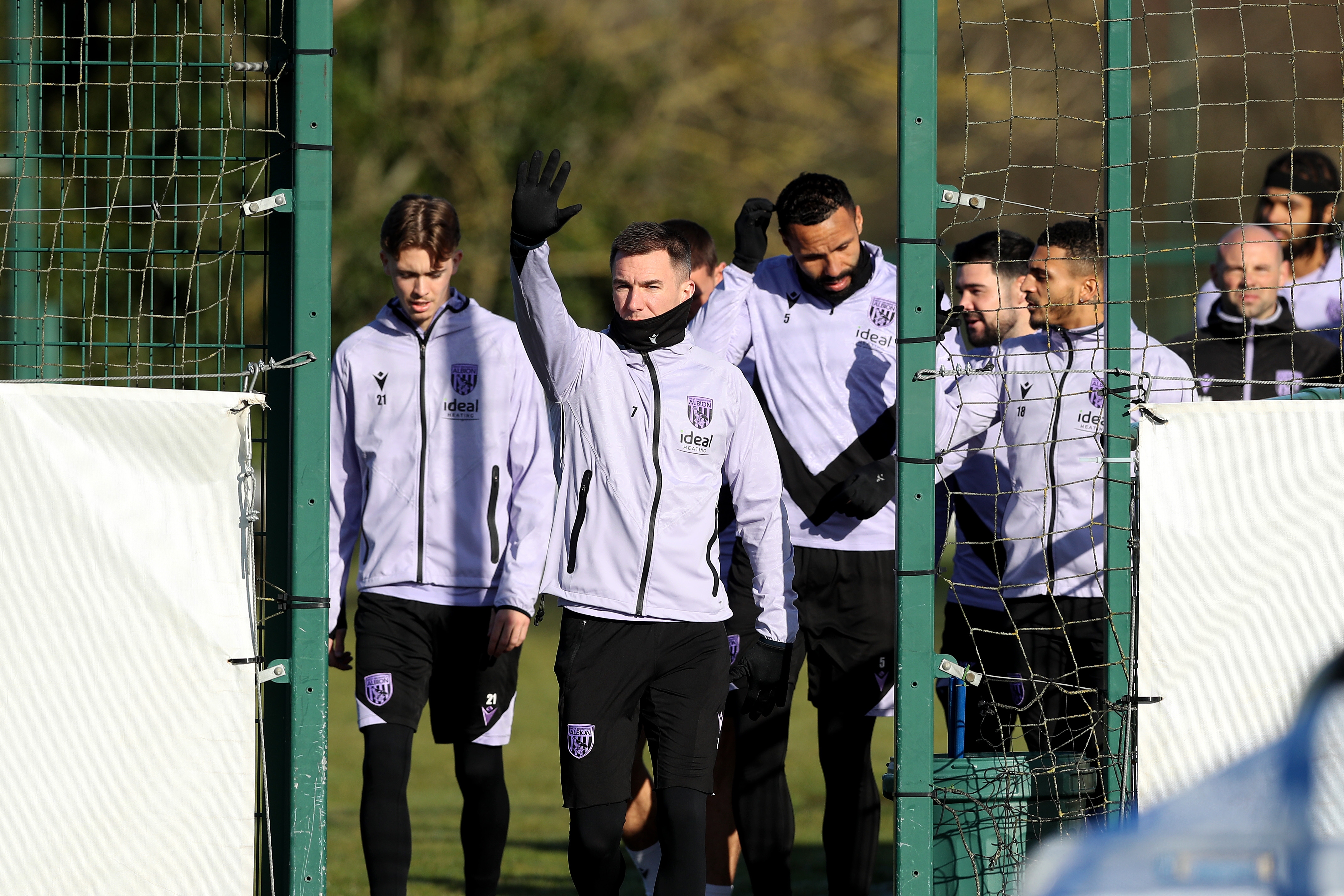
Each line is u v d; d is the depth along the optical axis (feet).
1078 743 50.29
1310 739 22.11
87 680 38.58
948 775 45.19
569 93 208.54
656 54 224.12
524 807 94.68
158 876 38.75
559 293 42.04
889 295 55.72
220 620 38.93
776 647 46.60
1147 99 213.66
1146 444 41.63
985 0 248.93
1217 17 239.09
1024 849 44.86
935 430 42.57
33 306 64.54
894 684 54.19
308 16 39.65
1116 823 37.63
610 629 43.37
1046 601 55.01
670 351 44.14
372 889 47.34
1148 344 53.36
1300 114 237.04
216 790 38.88
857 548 54.19
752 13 237.86
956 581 58.08
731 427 44.83
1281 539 41.34
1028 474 55.31
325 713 39.88
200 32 41.83
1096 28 46.93
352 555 51.11
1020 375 50.67
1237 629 41.34
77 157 42.57
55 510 38.55
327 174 39.91
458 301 50.67
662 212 217.36
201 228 42.04
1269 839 21.97
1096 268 54.39
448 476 49.65
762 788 52.26
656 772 43.70
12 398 38.50
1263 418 41.37
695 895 42.63
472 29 204.13
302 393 39.88
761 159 233.76
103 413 38.75
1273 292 67.56
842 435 54.44
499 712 50.47
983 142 246.06
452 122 199.52
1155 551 41.45
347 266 190.08
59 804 38.45
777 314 55.72
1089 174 247.91
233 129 42.06
